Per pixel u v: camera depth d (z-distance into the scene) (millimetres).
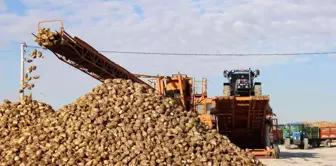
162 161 12102
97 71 20250
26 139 13281
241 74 25547
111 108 13922
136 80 22641
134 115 13680
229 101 22891
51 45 16938
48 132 13289
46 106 15445
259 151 24469
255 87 25078
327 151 33656
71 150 12422
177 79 23750
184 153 12594
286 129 39656
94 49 19172
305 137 39188
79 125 13227
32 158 12328
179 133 13250
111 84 15188
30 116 14797
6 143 13570
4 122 14562
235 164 12680
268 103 22766
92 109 13867
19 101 15578
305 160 23031
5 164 12398
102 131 12992
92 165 11984
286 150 35969
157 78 23766
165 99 14875
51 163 12102
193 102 24438
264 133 24797
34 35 17016
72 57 18578
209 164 12344
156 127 13336
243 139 25719
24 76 17484
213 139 13484
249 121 24297
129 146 12539
